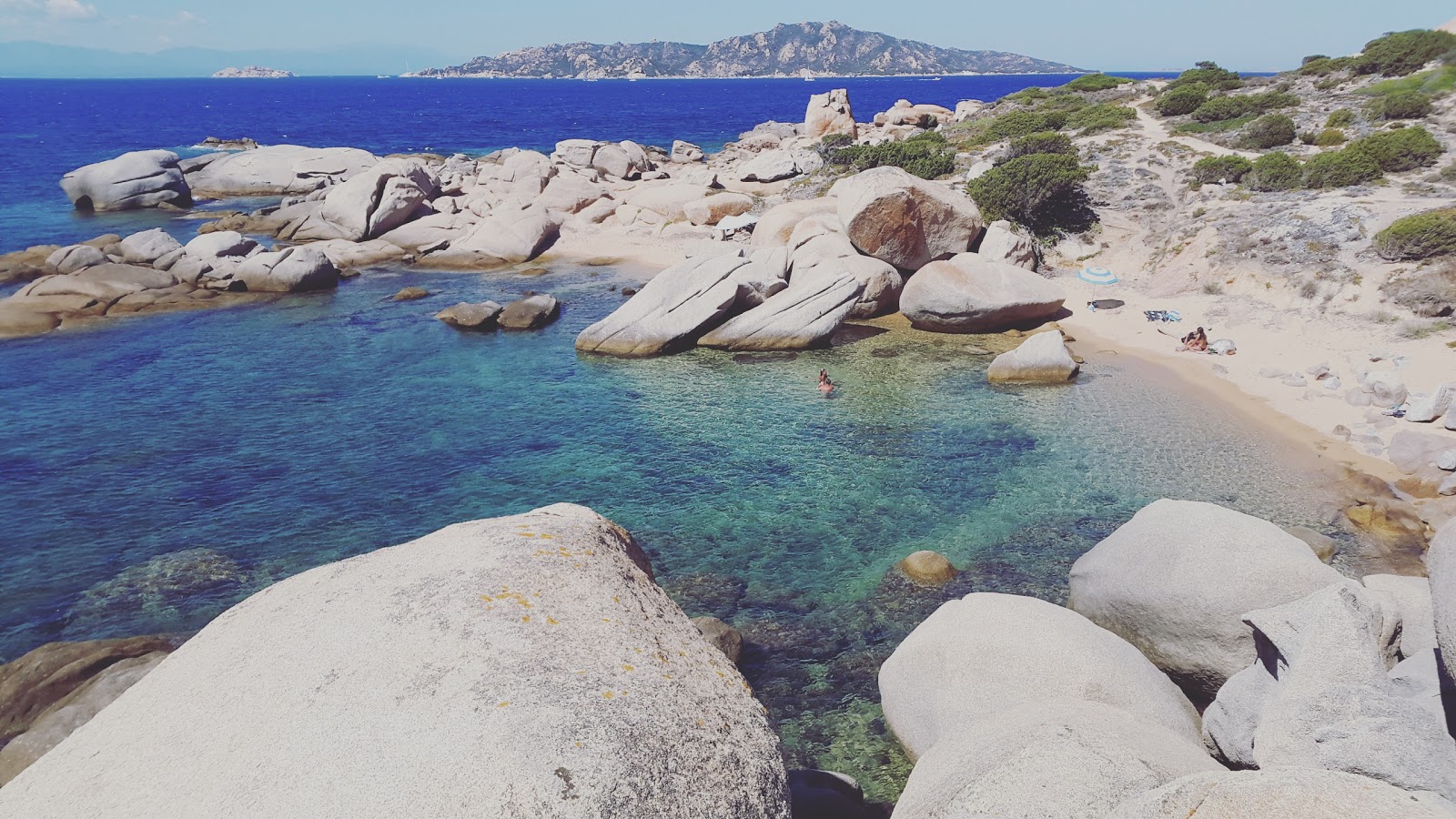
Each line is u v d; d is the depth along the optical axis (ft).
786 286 102.99
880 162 165.37
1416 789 18.08
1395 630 27.02
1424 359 72.43
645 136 364.58
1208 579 35.53
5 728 35.12
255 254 119.55
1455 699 21.70
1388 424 65.51
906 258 108.47
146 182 178.50
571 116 507.30
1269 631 26.13
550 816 12.56
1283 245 94.68
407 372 85.87
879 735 35.99
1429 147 105.70
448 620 16.10
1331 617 24.29
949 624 34.63
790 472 63.21
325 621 16.76
